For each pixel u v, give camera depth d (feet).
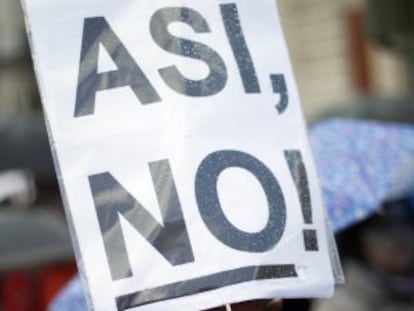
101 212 7.51
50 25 7.75
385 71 35.53
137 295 7.43
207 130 7.79
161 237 7.53
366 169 11.82
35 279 15.34
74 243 7.46
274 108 7.97
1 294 15.35
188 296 7.50
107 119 7.66
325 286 7.77
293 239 7.76
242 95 7.92
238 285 7.57
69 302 11.95
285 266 7.71
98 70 7.76
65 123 7.62
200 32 8.00
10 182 18.43
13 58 46.65
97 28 7.82
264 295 7.61
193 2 8.05
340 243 13.34
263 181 7.80
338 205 11.44
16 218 15.62
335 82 37.37
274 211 7.77
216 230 7.62
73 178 7.54
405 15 17.54
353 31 36.63
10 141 18.93
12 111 45.98
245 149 7.83
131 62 7.80
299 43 38.14
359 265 13.42
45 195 18.39
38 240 15.43
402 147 12.11
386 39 18.02
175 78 7.84
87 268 7.42
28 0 7.75
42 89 7.66
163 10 7.97
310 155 7.94
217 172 7.72
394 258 13.25
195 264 7.54
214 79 7.90
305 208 7.84
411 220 13.15
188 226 7.58
